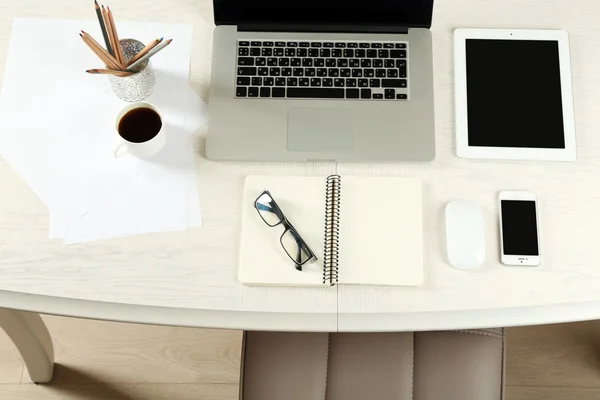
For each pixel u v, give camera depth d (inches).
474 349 46.6
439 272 40.1
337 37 43.9
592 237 40.7
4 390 65.6
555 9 45.0
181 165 42.4
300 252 39.7
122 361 66.7
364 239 40.3
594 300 39.2
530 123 42.3
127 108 41.2
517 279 39.9
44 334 60.0
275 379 46.2
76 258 40.5
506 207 41.0
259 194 41.3
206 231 41.1
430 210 41.4
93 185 41.9
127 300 39.7
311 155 41.9
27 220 41.1
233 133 42.3
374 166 42.4
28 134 42.8
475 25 44.7
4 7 45.4
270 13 43.6
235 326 38.9
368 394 46.2
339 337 46.9
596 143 42.4
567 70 43.1
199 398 66.0
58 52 44.6
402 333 47.0
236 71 43.3
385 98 42.8
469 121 42.4
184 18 45.5
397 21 43.6
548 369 66.4
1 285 39.8
